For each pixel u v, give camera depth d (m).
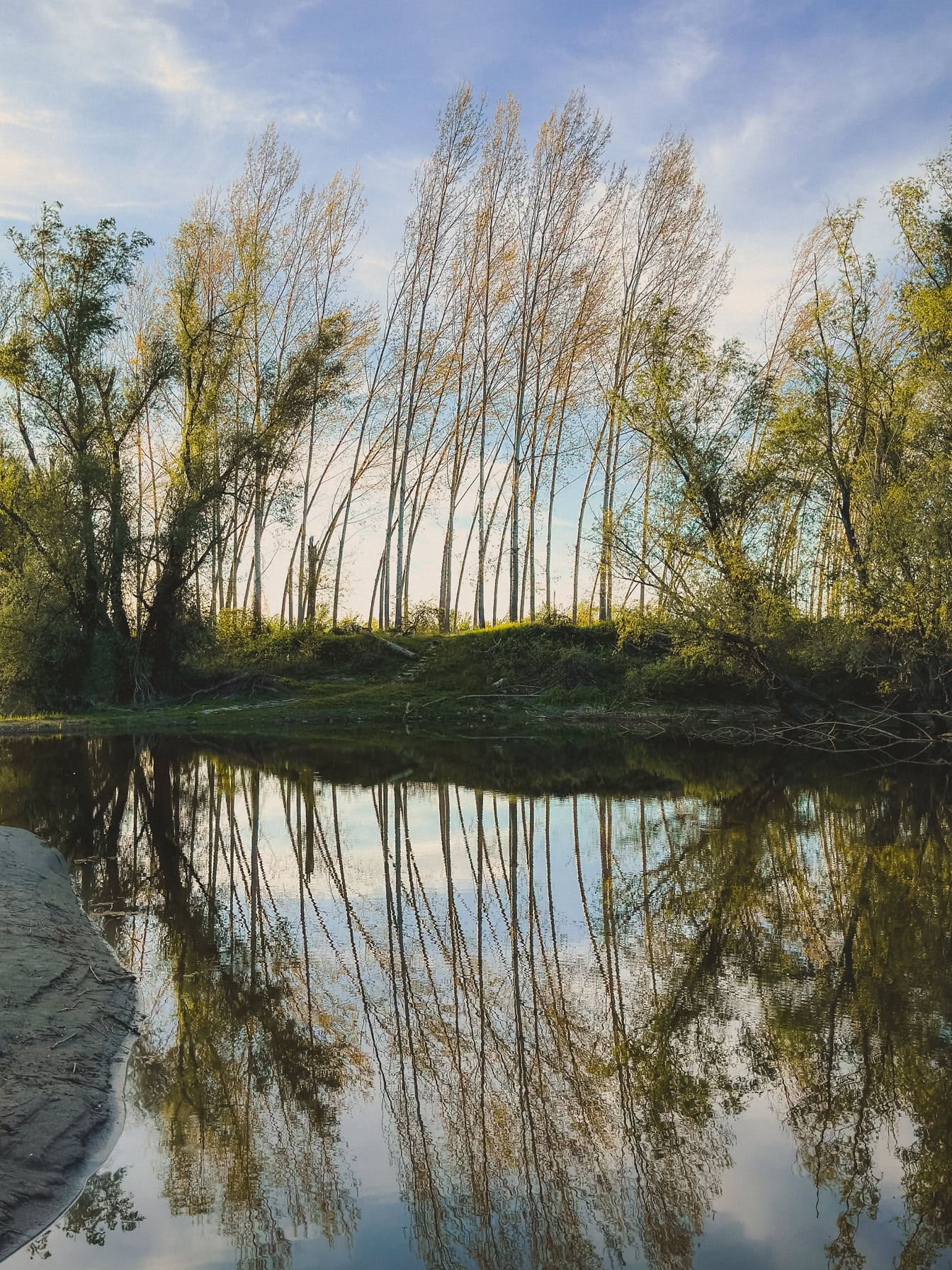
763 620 18.95
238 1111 4.41
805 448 19.22
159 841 10.77
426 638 31.42
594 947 6.93
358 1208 3.66
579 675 27.28
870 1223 3.54
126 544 25.58
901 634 17.42
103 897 8.32
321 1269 3.25
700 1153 4.07
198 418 26.94
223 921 7.58
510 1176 3.87
